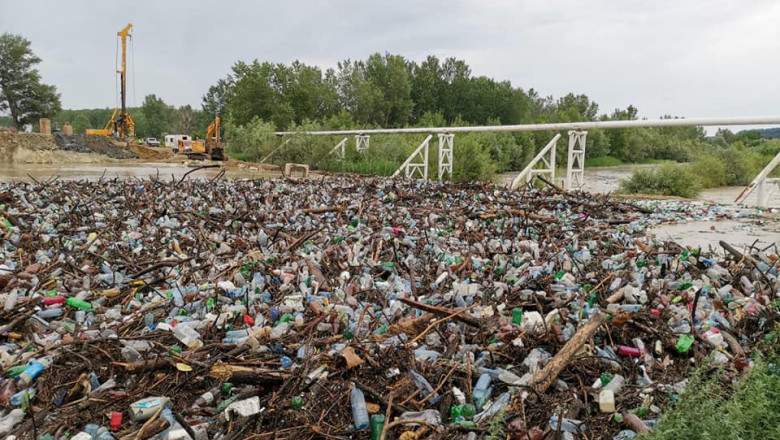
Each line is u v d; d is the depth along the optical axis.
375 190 13.34
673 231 9.48
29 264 5.86
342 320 4.15
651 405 3.06
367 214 9.39
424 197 12.23
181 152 42.19
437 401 3.04
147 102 94.94
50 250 6.54
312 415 2.92
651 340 3.93
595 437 2.80
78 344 3.56
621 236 7.95
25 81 65.62
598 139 53.56
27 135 36.97
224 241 7.22
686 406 2.64
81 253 6.31
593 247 7.13
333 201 11.11
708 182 26.41
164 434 2.69
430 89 72.25
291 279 5.27
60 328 4.07
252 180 15.77
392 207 10.49
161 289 5.14
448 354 3.62
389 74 63.56
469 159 24.34
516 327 4.00
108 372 3.30
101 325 4.15
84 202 9.97
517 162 40.47
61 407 2.96
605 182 29.19
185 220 8.54
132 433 2.69
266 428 2.82
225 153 40.69
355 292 4.97
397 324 3.94
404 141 29.22
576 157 17.94
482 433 2.74
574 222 9.34
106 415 2.88
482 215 9.50
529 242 7.12
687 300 4.69
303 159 29.22
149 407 2.84
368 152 27.41
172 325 4.04
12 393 3.05
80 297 4.75
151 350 3.54
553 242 7.41
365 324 4.18
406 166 22.22
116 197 10.95
